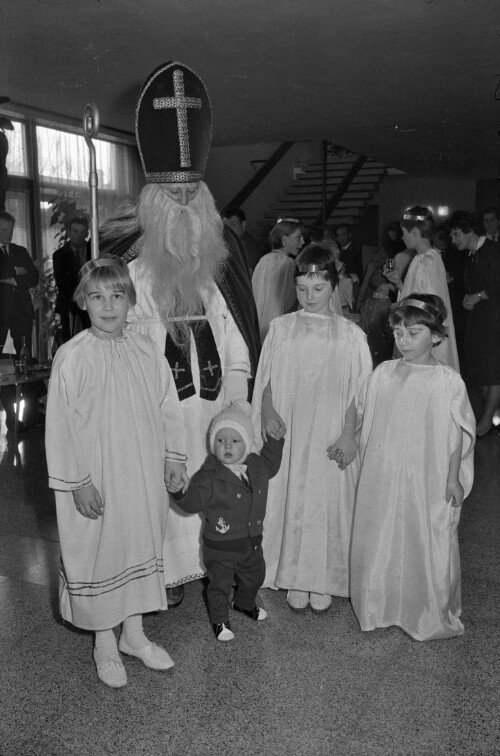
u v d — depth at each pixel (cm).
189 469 294
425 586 278
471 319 575
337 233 930
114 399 245
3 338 674
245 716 235
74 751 220
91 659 270
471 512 420
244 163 1295
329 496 297
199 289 289
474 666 262
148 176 282
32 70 656
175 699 245
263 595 319
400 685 251
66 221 905
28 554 367
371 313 626
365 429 287
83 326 319
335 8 471
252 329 308
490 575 338
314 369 294
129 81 699
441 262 475
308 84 689
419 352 278
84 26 516
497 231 567
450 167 1352
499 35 535
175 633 287
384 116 851
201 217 286
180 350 288
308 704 241
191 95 276
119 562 248
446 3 462
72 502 245
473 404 687
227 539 274
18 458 548
